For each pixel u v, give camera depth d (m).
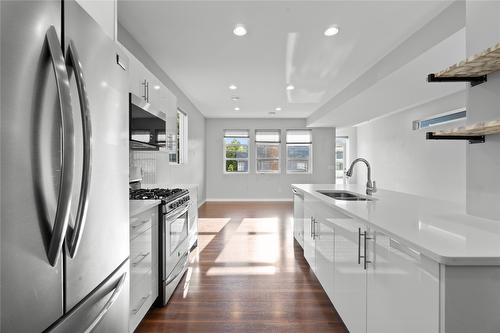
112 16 1.47
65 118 0.78
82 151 0.95
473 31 1.57
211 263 3.31
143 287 1.96
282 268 3.16
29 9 0.72
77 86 0.88
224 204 8.27
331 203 2.04
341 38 3.33
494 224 1.34
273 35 3.25
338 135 10.08
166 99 3.25
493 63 1.32
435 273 0.94
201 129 8.22
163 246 2.28
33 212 0.73
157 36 3.27
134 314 1.79
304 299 2.44
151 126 2.63
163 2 2.60
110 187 1.20
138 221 1.85
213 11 2.76
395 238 1.17
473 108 1.57
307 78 4.85
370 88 4.39
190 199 3.48
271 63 4.14
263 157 9.21
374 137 8.67
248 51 3.72
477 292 0.90
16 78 0.68
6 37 0.65
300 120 9.17
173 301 2.41
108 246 1.18
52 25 0.81
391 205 1.94
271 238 4.39
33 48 0.73
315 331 1.98
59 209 0.78
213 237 4.46
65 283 0.87
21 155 0.69
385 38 3.31
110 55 1.20
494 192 1.44
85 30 1.00
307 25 3.02
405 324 1.12
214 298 2.46
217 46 3.56
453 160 5.28
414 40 3.16
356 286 1.63
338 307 1.95
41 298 0.76
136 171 3.15
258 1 2.60
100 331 1.10
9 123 0.66
